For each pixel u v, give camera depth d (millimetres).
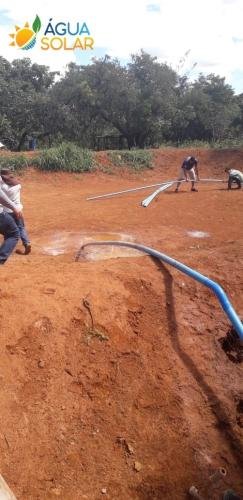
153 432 3805
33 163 18250
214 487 3533
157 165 21188
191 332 4781
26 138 29594
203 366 4504
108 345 4277
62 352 4043
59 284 4746
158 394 4074
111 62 26359
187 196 14133
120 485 3389
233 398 4305
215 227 10102
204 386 4305
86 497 3242
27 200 13734
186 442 3809
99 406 3838
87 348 4180
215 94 33000
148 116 27359
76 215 11234
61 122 26922
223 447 3867
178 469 3611
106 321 4445
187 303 5082
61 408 3693
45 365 3904
